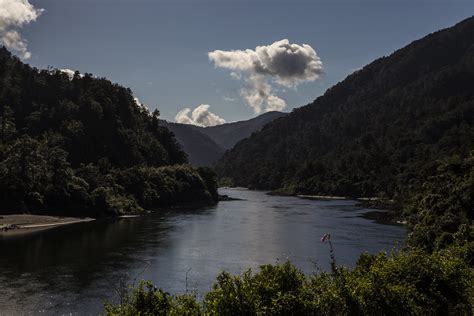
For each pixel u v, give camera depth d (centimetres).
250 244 7031
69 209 10738
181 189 15812
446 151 16750
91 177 12488
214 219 10700
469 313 2205
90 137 16112
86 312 3731
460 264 2288
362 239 7550
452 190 7444
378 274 1978
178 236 7850
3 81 17000
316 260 5784
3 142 13462
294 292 1773
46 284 4556
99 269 5231
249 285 1692
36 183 10688
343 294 1798
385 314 1858
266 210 13325
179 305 1655
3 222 9012
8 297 4109
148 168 15950
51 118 16062
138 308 1630
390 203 14275
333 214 12012
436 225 6072
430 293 2116
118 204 11762
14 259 5716
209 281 4753
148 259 5819
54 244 6900
